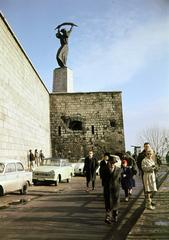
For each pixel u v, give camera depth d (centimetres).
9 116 1983
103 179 881
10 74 2048
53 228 811
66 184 2111
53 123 4053
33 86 2866
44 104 3600
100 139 4025
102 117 4062
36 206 1182
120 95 4106
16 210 1095
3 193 1362
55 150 4006
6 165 1441
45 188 1842
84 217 953
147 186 1029
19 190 1566
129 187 1265
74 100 4091
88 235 739
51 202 1280
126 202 1237
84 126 4047
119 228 810
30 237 723
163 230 737
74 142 4019
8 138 1942
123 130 4038
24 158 2367
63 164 2203
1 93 1825
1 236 734
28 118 2583
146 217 887
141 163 1055
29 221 900
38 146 3016
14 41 2184
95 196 1452
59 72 4281
